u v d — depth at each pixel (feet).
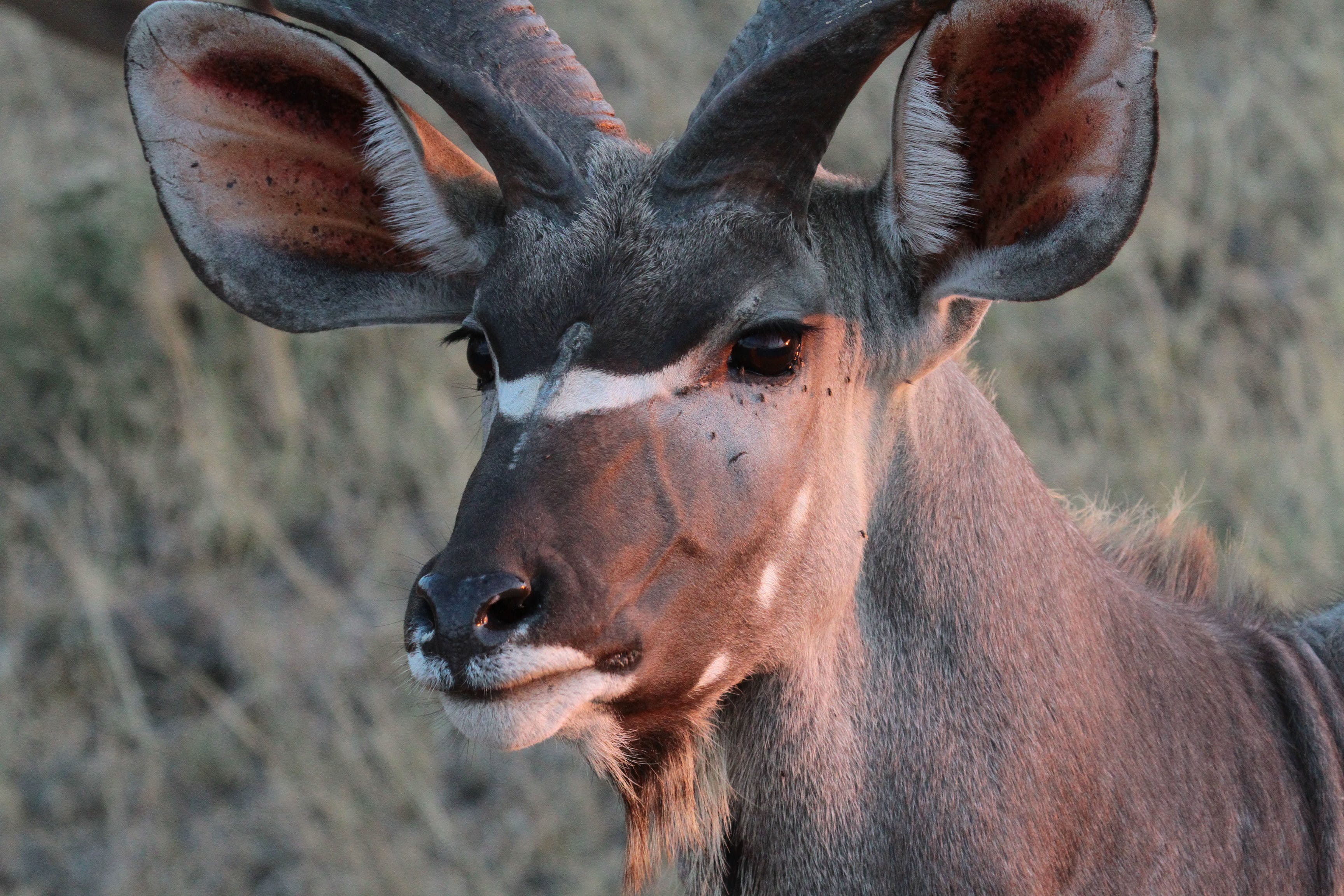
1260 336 88.53
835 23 33.94
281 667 76.84
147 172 97.60
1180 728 38.34
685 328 34.01
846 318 36.40
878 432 37.37
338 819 68.69
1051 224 34.86
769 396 34.86
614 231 34.96
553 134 36.63
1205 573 44.11
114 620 78.59
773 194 35.24
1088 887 36.99
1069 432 83.97
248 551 83.15
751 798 37.60
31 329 90.27
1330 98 102.27
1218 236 94.43
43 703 77.00
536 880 67.82
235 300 40.57
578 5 122.31
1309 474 76.84
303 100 38.86
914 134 34.78
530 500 32.22
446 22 37.19
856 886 36.96
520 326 34.63
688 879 38.91
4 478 89.15
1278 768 39.14
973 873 36.09
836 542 36.42
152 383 89.86
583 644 31.99
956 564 37.32
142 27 37.63
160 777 72.79
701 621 34.42
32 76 121.19
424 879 67.46
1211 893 37.50
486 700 31.07
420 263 39.83
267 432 89.76
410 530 84.33
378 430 88.53
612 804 69.41
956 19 33.14
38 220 98.53
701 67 113.09
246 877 69.10
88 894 69.36
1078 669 37.55
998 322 89.86
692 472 33.78
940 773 36.55
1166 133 102.37
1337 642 42.55
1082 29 32.94
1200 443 80.79
